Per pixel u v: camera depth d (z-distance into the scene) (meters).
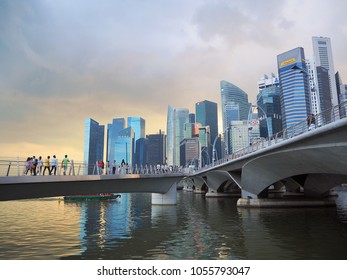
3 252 19.75
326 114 23.33
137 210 47.28
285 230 27.09
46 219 36.44
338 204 52.38
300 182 51.00
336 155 24.55
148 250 20.42
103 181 34.44
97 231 27.84
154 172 47.91
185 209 48.41
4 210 47.34
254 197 50.62
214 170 64.62
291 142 27.30
